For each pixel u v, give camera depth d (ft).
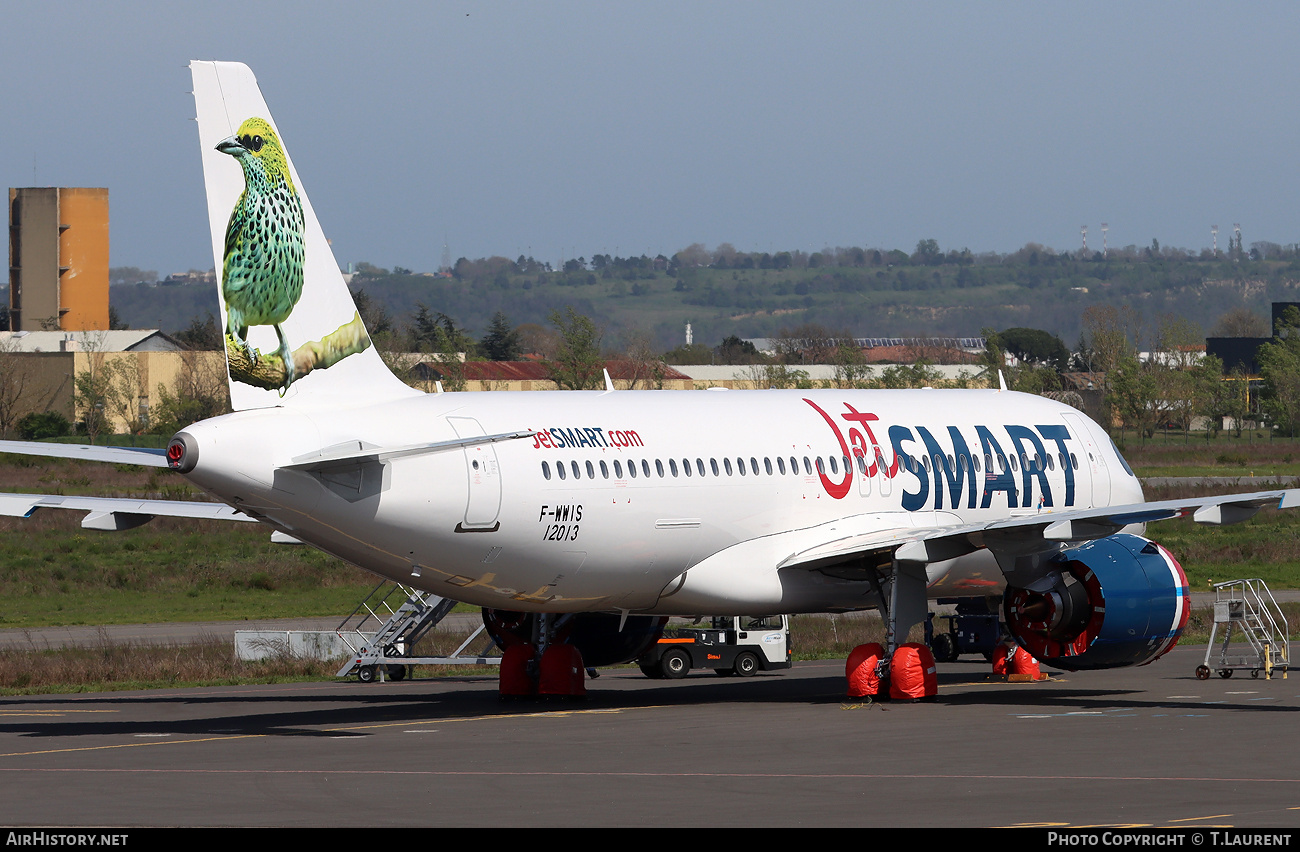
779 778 260.62
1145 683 432.66
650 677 460.55
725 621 481.87
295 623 611.06
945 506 423.64
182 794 246.68
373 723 344.49
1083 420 464.24
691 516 376.27
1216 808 229.86
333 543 335.88
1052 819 221.05
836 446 405.80
